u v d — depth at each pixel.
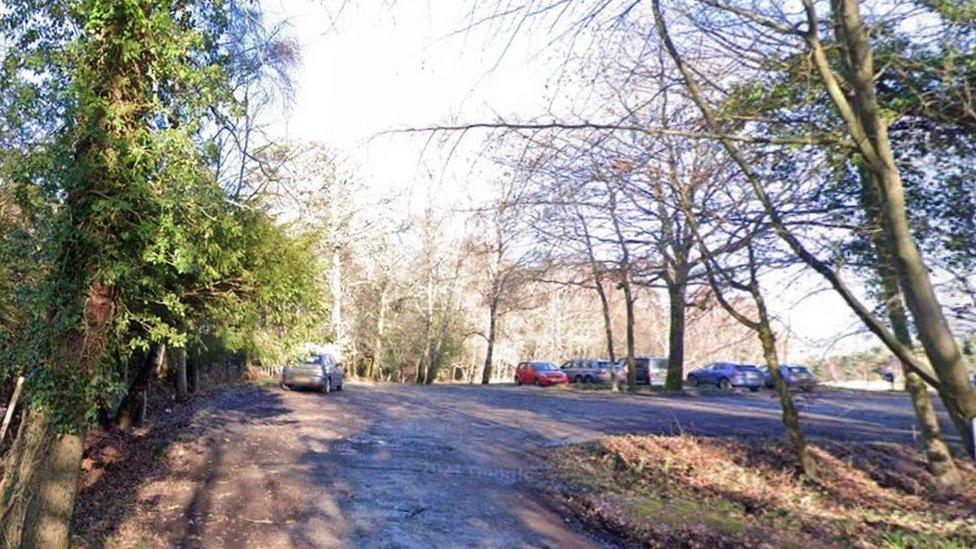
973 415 4.94
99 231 7.82
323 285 12.27
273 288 10.62
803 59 6.35
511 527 9.33
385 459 13.51
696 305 11.11
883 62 6.31
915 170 7.14
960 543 8.16
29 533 7.31
